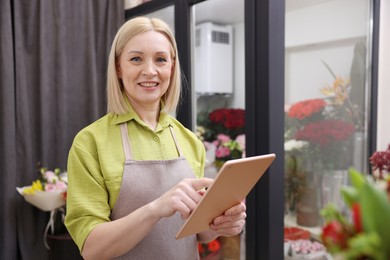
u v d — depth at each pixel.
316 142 2.08
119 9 2.34
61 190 1.93
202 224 0.90
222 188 0.77
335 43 2.12
